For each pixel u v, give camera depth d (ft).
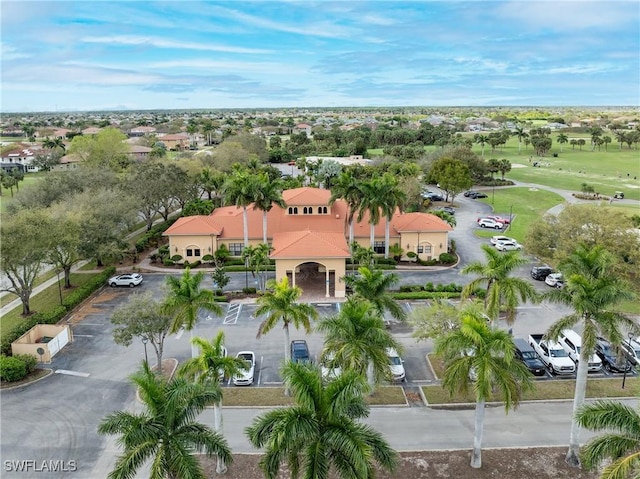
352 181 187.32
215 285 173.37
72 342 131.95
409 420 98.02
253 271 174.70
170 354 125.49
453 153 375.04
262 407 101.65
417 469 83.61
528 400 104.37
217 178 283.18
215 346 82.99
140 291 170.50
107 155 365.61
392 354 114.42
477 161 369.91
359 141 547.08
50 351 122.11
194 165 302.45
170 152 553.64
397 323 142.92
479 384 75.66
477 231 249.14
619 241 150.10
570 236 162.61
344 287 162.40
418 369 117.29
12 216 149.18
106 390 109.09
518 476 82.02
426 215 205.87
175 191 240.53
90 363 120.88
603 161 520.83
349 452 58.59
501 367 77.46
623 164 497.46
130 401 104.88
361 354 84.58
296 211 208.95
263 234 196.54
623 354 98.12
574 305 82.74
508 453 87.86
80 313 151.33
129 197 205.87
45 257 150.82
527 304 155.74
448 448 89.35
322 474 58.49
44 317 138.51
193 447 65.31
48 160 422.41
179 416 64.69
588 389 108.06
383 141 634.43
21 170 453.58
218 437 66.80
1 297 168.25
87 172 246.27
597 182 388.98
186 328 103.24
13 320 147.54
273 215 209.67
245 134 493.77
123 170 314.96
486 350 77.41
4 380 112.27
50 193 219.82
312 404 62.03
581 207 169.58
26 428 95.71
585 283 82.43
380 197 184.03
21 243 137.59
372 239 192.95
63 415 99.96
